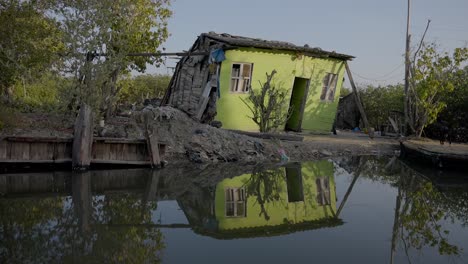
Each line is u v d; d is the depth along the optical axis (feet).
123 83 56.85
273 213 22.81
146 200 24.32
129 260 15.01
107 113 43.75
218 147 39.68
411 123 59.52
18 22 41.14
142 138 36.19
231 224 20.33
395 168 39.73
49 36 43.86
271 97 48.19
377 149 50.90
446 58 53.88
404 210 23.89
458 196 27.81
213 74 49.19
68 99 36.45
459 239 18.65
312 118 57.88
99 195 24.95
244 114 51.26
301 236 18.60
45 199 23.62
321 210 23.72
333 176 34.71
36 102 50.57
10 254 15.25
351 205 25.00
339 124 81.35
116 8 44.06
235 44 47.85
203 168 35.27
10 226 18.60
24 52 41.50
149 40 52.85
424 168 39.99
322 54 55.11
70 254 15.40
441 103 55.72
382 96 78.43
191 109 52.70
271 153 41.65
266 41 56.13
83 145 31.37
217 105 49.70
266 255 15.96
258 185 30.07
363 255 16.24
